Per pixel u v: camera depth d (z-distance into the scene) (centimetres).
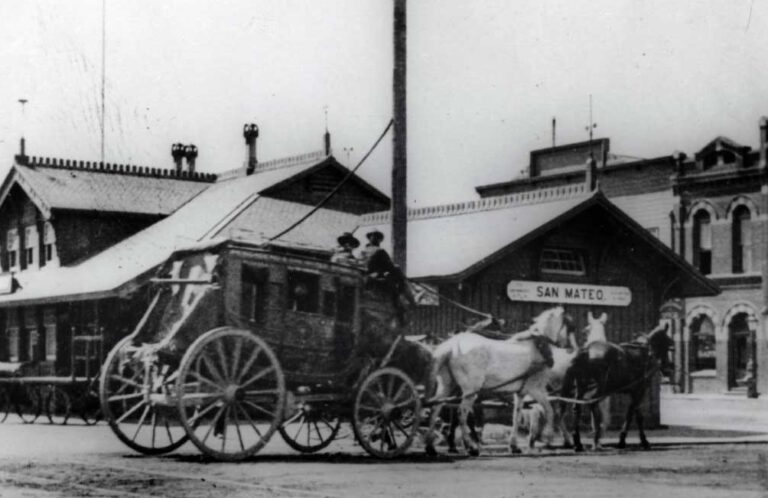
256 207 3253
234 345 1795
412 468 1747
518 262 2620
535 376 2041
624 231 2752
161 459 1844
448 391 1986
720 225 5472
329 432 2514
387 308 1945
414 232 2898
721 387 5328
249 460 1834
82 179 3538
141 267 2894
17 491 1448
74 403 2745
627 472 1747
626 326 2783
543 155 6700
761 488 1559
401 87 2233
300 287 1867
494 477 1647
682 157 5656
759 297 5256
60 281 3172
